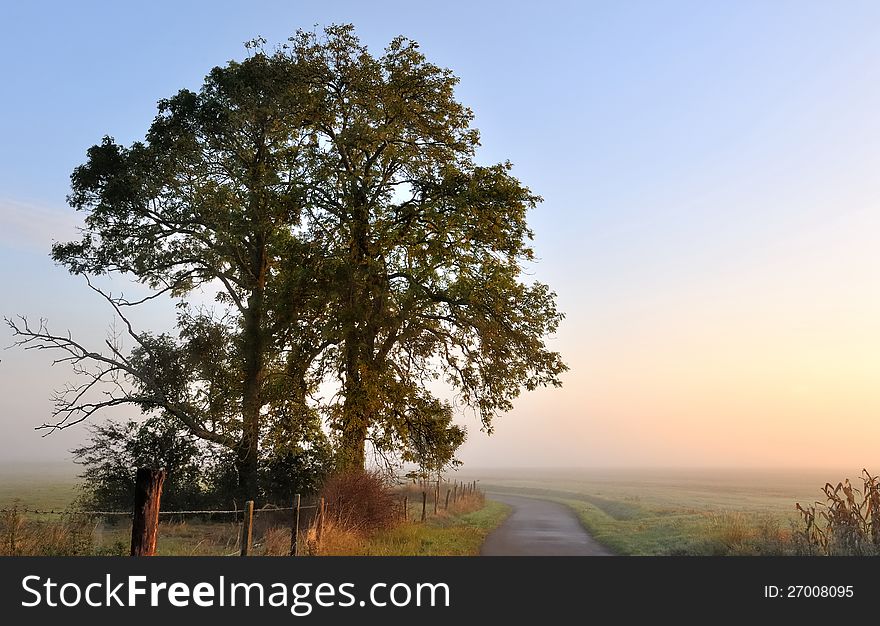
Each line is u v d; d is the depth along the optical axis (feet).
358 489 74.79
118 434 96.37
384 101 104.37
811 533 54.08
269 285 99.55
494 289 98.27
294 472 98.32
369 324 96.27
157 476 27.91
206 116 98.37
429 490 142.51
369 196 101.24
